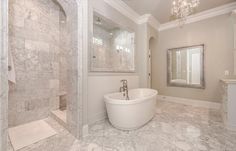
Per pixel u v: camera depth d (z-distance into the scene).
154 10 3.15
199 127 2.14
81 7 1.77
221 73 3.11
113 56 2.84
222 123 2.30
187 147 1.57
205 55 3.34
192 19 3.52
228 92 2.08
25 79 2.34
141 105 2.05
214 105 3.22
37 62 2.50
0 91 0.99
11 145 1.62
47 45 2.66
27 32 2.36
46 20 2.64
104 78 2.51
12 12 2.16
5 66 1.02
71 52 1.88
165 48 4.13
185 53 3.69
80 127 1.79
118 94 2.56
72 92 1.88
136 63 3.56
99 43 2.50
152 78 4.48
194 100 3.55
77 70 1.76
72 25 1.84
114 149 1.54
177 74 3.87
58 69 2.84
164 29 4.14
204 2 2.80
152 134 1.90
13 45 2.17
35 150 1.52
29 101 2.39
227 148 1.54
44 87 2.61
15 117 2.21
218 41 3.14
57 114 2.50
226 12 3.01
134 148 1.55
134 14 3.28
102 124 2.27
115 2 2.69
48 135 1.87
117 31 2.96
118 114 1.96
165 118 2.56
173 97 3.97
